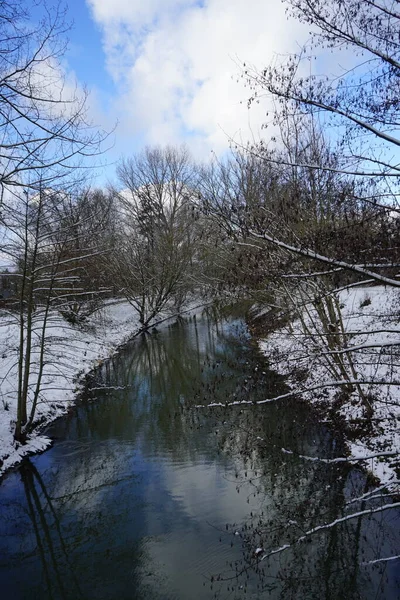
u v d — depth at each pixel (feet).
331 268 17.92
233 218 21.29
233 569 17.43
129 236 87.97
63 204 29.78
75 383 45.06
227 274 28.84
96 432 32.89
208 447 28.40
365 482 22.67
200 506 21.98
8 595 17.17
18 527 21.59
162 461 27.22
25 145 16.96
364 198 15.56
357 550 17.90
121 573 17.83
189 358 55.16
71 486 25.12
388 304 38.50
